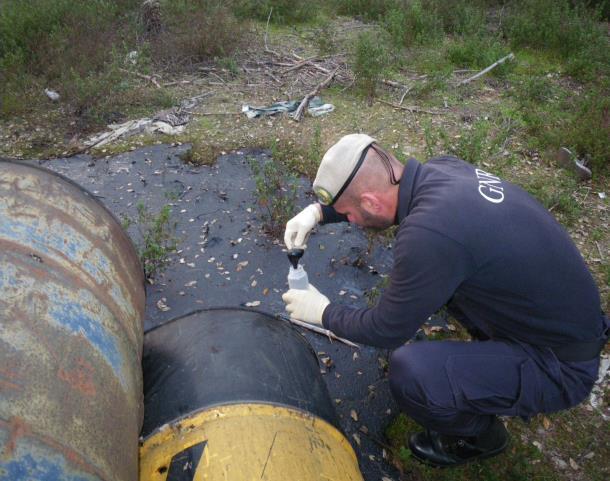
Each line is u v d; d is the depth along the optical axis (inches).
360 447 93.5
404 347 78.7
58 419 48.5
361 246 141.6
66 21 243.0
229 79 229.6
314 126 192.7
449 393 74.4
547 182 160.2
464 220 64.4
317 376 76.2
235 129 192.5
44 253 61.2
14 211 64.0
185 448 60.0
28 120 199.9
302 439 62.0
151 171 171.9
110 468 51.8
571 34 250.2
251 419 62.2
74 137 191.2
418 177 70.0
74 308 58.4
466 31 273.7
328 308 79.4
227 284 130.3
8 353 48.8
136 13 262.2
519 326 70.9
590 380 72.7
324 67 237.6
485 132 173.6
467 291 69.5
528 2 281.6
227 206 155.8
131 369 63.4
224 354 71.0
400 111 201.6
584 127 172.9
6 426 44.4
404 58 245.1
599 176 164.4
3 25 237.8
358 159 69.6
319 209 89.9
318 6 311.1
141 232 142.8
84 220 71.8
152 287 128.8
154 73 231.1
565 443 93.2
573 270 68.4
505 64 232.4
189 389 66.9
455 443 85.7
